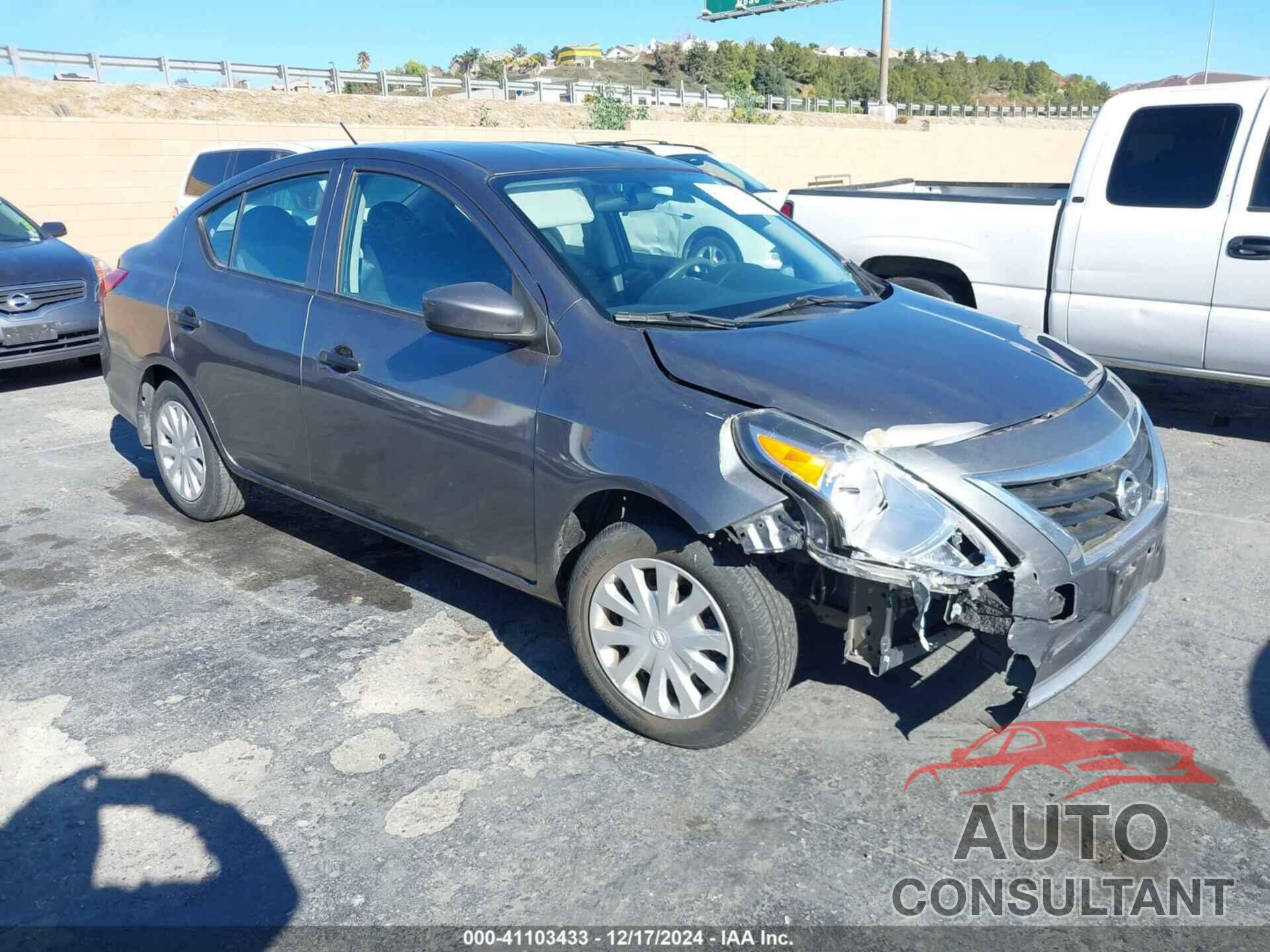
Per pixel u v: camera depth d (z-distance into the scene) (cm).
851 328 351
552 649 393
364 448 395
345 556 483
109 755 332
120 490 582
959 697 351
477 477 356
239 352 441
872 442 284
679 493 294
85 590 452
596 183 400
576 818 298
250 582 457
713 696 312
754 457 286
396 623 416
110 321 530
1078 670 299
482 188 371
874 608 291
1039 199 663
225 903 269
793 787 309
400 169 396
